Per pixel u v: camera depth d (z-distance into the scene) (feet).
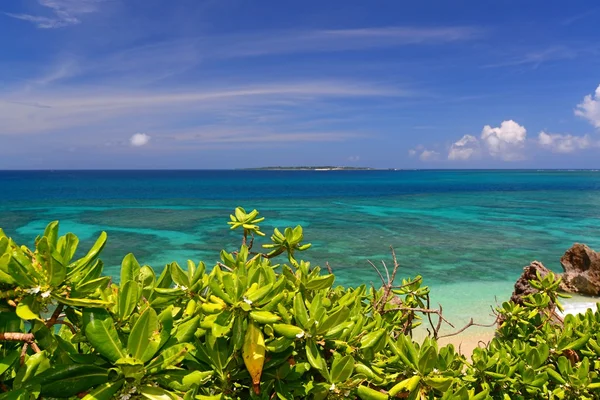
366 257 98.78
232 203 246.68
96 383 6.79
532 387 13.33
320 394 8.61
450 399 9.84
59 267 6.36
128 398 6.88
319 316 8.58
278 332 8.29
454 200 274.57
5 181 566.77
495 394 13.80
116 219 164.04
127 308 7.48
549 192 358.64
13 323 7.22
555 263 95.25
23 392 6.39
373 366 9.73
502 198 291.17
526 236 130.41
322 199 283.59
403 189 411.75
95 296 7.22
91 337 6.52
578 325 16.07
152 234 128.77
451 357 11.29
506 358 13.92
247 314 8.09
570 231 140.87
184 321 8.62
